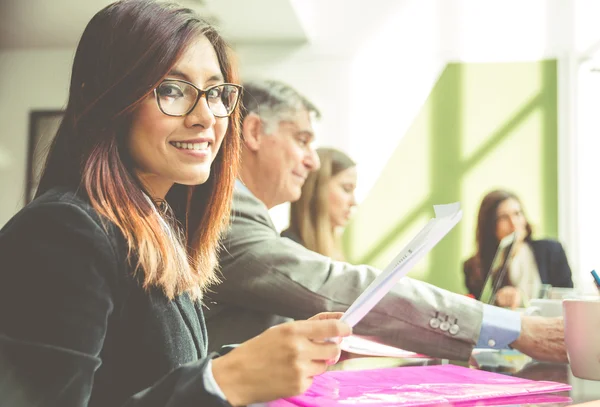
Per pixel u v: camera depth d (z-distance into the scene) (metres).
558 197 4.69
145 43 0.75
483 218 4.63
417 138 4.86
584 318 0.93
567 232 4.66
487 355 1.24
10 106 5.14
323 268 1.38
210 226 0.98
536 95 4.76
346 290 1.37
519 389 0.79
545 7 4.20
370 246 4.78
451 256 4.69
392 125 4.87
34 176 0.80
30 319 0.60
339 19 4.49
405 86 4.88
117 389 0.70
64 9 4.42
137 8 0.77
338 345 0.62
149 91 0.75
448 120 4.84
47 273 0.62
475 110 4.82
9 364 0.59
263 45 4.95
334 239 4.67
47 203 0.66
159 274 0.72
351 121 4.87
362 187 4.84
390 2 4.16
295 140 4.61
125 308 0.70
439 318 1.16
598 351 0.92
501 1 4.14
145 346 0.71
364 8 4.30
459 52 4.85
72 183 0.73
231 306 1.42
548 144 4.74
